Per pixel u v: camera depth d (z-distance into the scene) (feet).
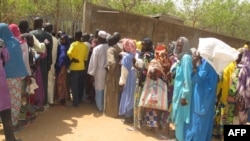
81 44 23.27
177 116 17.66
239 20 117.70
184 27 43.14
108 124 20.83
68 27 37.86
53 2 62.85
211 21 108.88
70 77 23.67
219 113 19.47
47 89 22.09
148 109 19.27
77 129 19.52
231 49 16.75
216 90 17.42
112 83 22.16
